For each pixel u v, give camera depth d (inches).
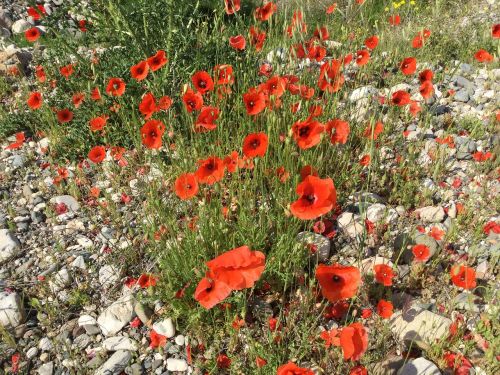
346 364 33.9
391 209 47.1
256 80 62.3
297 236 42.2
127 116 60.1
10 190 56.7
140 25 64.4
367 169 52.6
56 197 53.4
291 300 38.4
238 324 34.9
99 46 83.7
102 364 36.4
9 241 47.8
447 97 67.1
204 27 65.9
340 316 37.2
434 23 93.0
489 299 36.4
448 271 41.4
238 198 45.6
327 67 49.2
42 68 71.5
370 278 38.9
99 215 51.1
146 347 37.3
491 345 32.2
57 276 43.8
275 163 47.4
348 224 45.5
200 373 35.1
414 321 36.4
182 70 60.6
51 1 112.7
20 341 38.9
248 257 26.6
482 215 46.0
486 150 55.6
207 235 40.1
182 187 35.2
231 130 53.1
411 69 52.6
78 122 62.6
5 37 102.8
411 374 32.2
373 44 57.6
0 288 43.3
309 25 94.0
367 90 63.5
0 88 76.8
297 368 25.7
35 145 64.7
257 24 56.6
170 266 39.0
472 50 83.4
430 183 50.4
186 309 37.8
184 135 56.5
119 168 56.1
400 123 60.5
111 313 38.9
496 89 67.4
